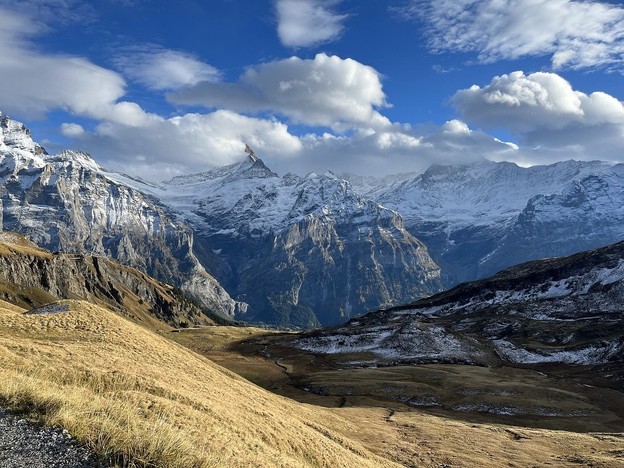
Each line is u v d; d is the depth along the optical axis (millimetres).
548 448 61250
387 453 56281
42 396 20109
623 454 54406
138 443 18094
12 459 14977
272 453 29938
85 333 48875
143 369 40406
